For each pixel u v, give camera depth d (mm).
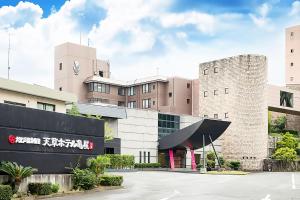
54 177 23844
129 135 55312
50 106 35188
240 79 68875
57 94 35125
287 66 98562
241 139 67875
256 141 67750
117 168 47688
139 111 57094
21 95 31938
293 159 69688
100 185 26750
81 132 26344
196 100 82625
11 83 30453
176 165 60562
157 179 35875
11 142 21375
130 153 55094
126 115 54656
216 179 36375
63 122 24953
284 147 71000
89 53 84875
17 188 20828
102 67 87188
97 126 27797
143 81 83312
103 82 82375
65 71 81875
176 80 81625
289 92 77125
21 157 21906
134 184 30578
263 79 69250
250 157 67250
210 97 72438
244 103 68250
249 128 67875
